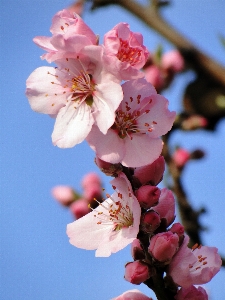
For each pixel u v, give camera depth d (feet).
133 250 1.38
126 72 1.36
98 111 1.36
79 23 1.36
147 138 1.38
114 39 1.35
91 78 1.38
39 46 1.38
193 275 1.36
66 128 1.38
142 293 1.39
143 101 1.38
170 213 1.38
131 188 1.36
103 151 1.36
